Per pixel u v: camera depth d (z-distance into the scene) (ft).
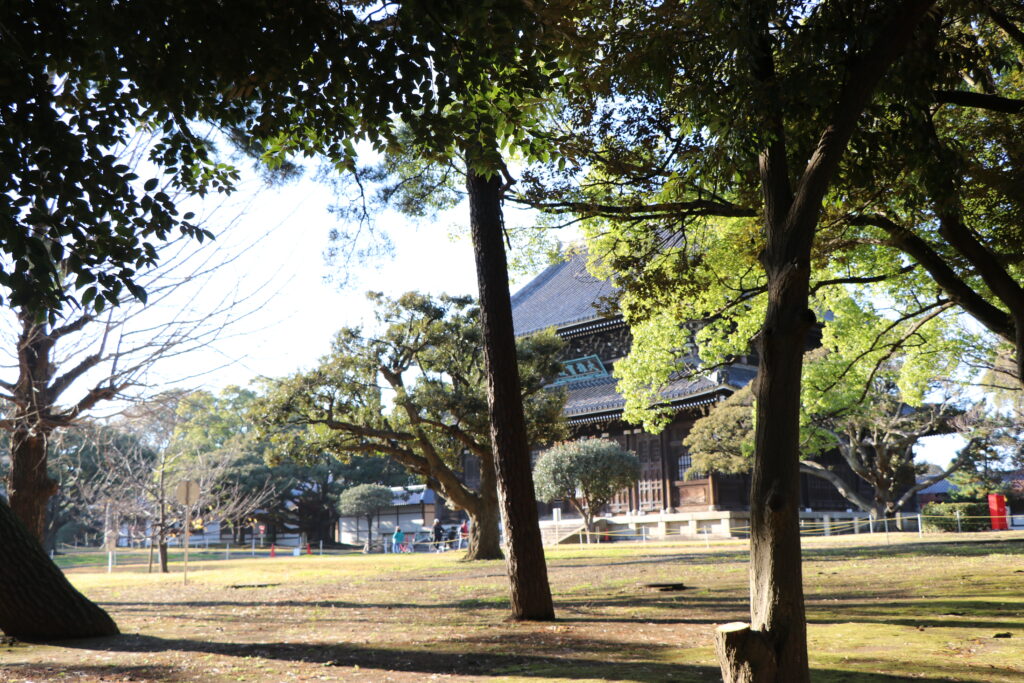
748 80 23.09
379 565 88.99
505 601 42.57
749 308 59.62
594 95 31.01
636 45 27.09
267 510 197.88
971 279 51.03
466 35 20.51
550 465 129.18
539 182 35.45
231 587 60.39
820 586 44.39
